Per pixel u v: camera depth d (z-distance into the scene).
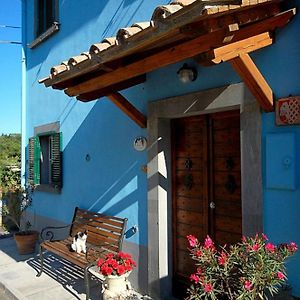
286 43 2.86
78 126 5.96
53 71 3.72
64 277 5.29
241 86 3.21
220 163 3.81
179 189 4.29
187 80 3.71
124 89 4.36
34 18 7.79
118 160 4.94
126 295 3.75
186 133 4.20
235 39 2.54
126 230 4.74
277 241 2.92
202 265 2.63
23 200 7.63
